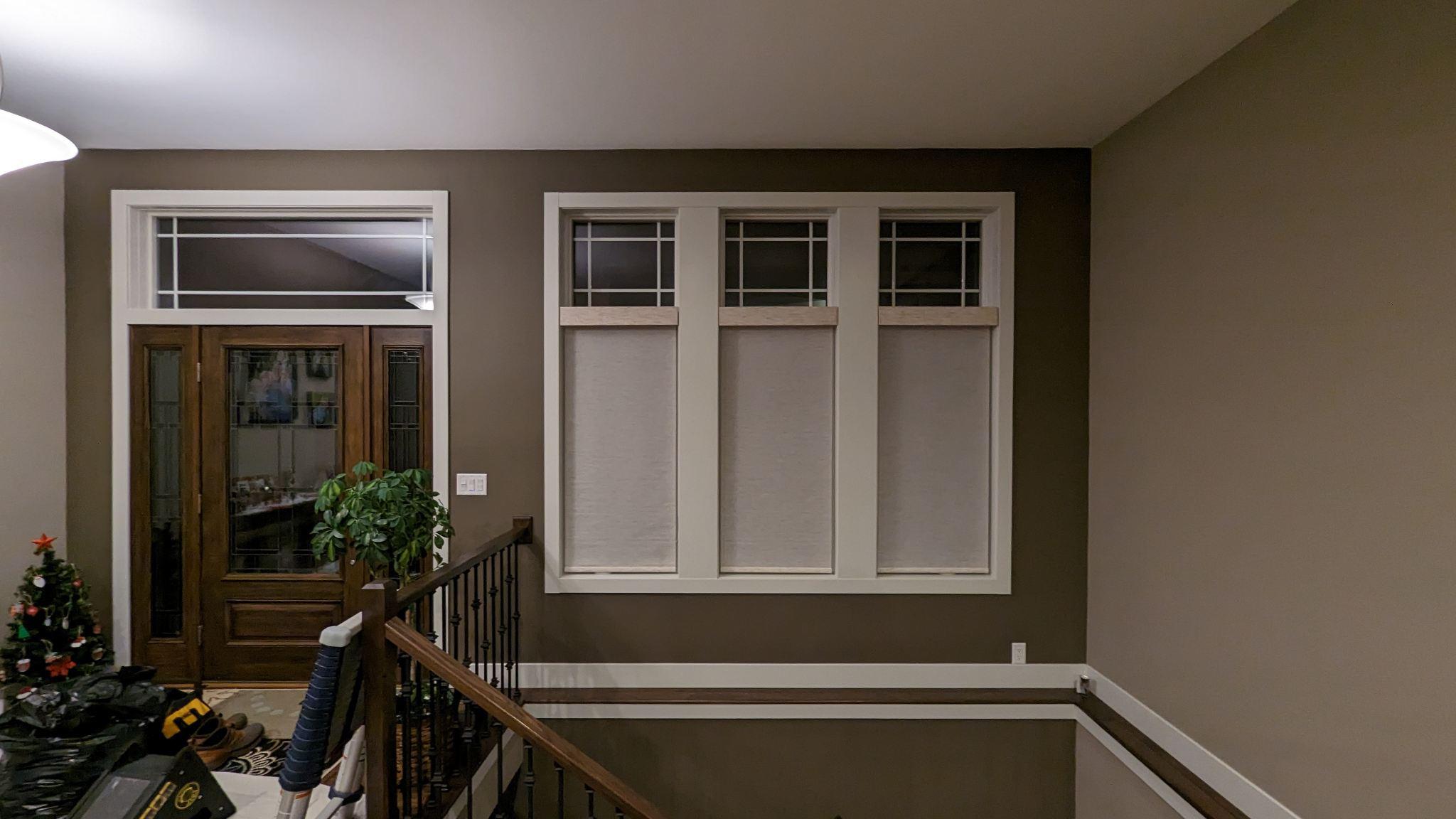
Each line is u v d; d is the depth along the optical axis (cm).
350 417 327
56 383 314
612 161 324
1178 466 261
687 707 321
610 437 331
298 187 321
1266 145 218
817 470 332
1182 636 258
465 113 282
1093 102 274
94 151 317
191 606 325
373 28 217
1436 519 166
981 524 333
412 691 226
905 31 221
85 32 218
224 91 261
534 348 325
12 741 204
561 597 325
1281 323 212
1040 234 325
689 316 325
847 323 325
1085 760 313
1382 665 179
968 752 321
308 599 326
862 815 321
